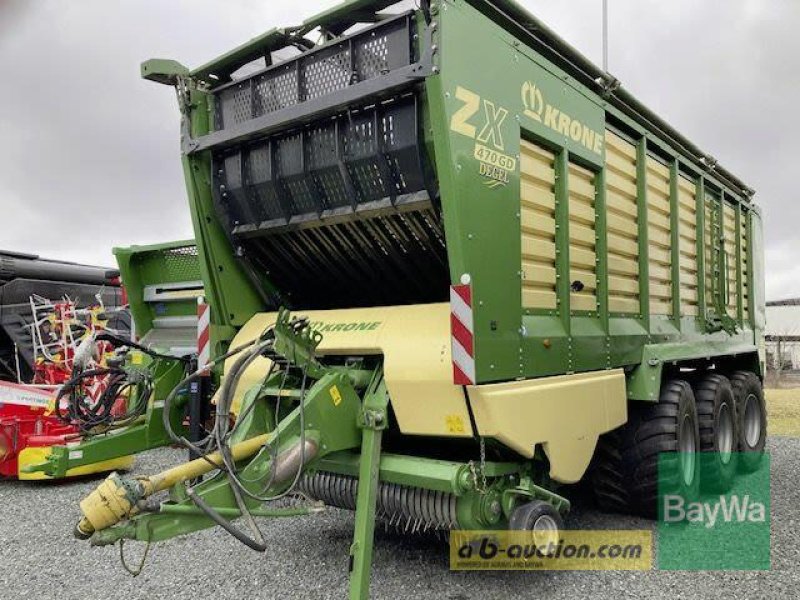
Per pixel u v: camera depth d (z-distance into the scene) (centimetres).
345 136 351
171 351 637
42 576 377
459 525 328
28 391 627
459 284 302
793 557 406
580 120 413
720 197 700
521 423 322
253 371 398
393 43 324
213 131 409
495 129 330
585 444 376
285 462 302
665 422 460
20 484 621
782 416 1088
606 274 433
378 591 347
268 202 393
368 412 333
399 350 336
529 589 352
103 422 453
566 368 378
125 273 695
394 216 361
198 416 456
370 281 424
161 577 372
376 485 326
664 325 536
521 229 351
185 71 404
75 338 884
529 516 330
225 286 416
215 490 289
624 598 342
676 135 566
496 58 335
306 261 426
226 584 361
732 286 737
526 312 354
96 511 263
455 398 314
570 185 405
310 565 388
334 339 367
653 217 532
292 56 366
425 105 321
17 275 999
